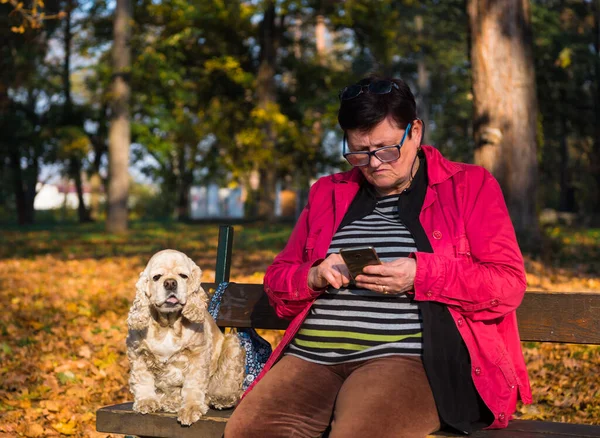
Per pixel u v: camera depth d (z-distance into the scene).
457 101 43.19
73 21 29.83
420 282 2.74
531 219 11.71
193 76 27.72
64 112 32.94
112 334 7.55
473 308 2.78
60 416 5.05
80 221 37.88
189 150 30.30
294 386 2.86
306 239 3.27
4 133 31.52
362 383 2.70
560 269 10.94
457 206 2.96
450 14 33.75
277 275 3.12
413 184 3.06
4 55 21.12
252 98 27.86
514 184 11.58
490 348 2.81
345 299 2.94
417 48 33.31
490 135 11.53
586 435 2.65
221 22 25.59
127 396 5.61
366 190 3.15
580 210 41.75
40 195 76.06
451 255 2.89
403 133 2.94
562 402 5.09
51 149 33.56
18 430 4.76
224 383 3.14
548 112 28.89
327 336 2.93
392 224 3.02
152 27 25.36
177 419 2.92
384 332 2.83
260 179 30.22
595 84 30.50
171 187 38.38
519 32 11.44
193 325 2.98
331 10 26.20
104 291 10.22
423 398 2.67
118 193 23.81
